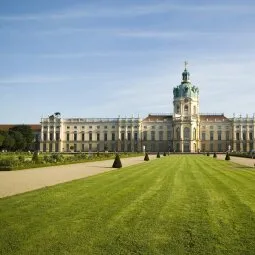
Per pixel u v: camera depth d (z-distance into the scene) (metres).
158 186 36.81
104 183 39.50
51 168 63.56
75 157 94.06
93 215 22.59
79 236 18.19
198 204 26.41
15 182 40.09
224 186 36.88
